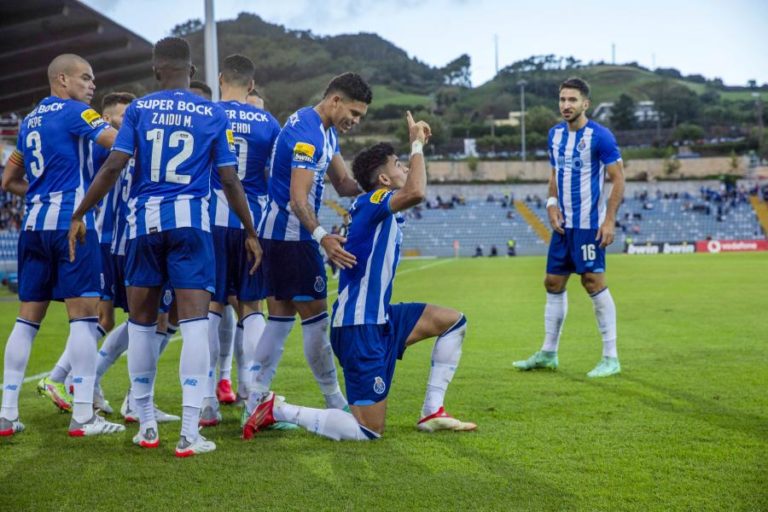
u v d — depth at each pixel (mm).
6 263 23531
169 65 4082
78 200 4488
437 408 4191
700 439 3875
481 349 7621
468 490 3109
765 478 3213
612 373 6004
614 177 6160
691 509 2846
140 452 3887
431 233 54250
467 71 160375
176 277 3920
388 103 121750
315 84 148500
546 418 4434
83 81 4652
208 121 4039
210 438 4195
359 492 3115
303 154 4176
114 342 4988
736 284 16531
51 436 4293
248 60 5137
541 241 53312
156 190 3967
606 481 3195
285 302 4473
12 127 32344
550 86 139500
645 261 30422
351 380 4047
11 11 15609
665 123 107562
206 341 3957
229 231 4906
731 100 135875
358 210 4137
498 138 90250
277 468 3502
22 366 4461
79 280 4387
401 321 4246
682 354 6984
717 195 59906
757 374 5844
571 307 12125
